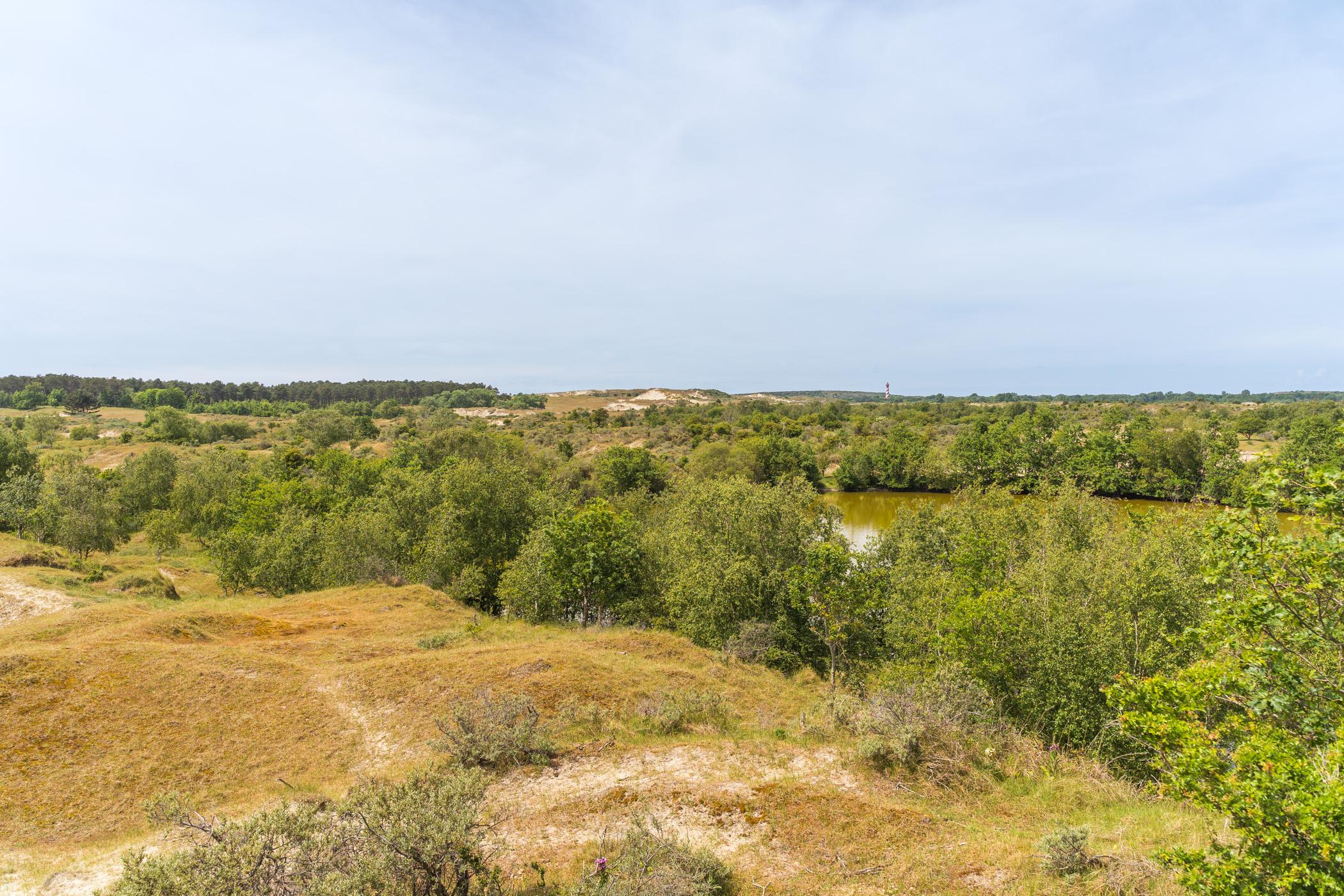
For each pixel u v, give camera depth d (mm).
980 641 16781
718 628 27656
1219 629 7414
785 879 9445
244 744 15633
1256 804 5789
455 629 27109
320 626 26734
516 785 13156
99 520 44750
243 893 6871
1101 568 18594
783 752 14305
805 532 30328
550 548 33188
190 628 22750
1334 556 6535
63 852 11742
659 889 8547
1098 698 14875
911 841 10188
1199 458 71188
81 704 16203
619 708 17312
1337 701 6535
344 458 73500
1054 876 8703
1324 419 59250
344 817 8453
